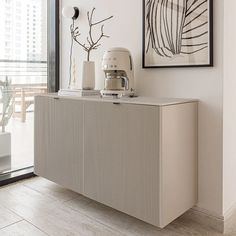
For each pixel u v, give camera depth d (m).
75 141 2.16
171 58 2.06
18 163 2.91
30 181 2.75
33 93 2.94
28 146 2.97
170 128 1.72
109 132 1.92
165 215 1.72
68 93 2.35
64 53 2.89
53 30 2.94
